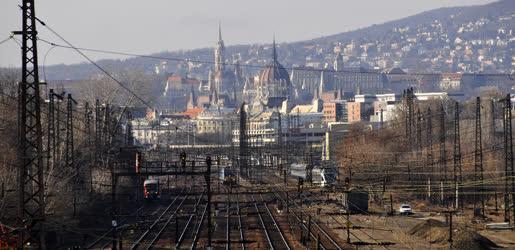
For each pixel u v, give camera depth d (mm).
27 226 162625
